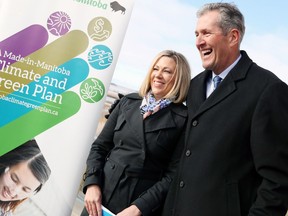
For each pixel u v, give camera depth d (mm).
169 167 1925
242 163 1604
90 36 1954
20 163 1949
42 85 1943
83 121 1968
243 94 1629
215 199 1601
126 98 2123
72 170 1966
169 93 1945
